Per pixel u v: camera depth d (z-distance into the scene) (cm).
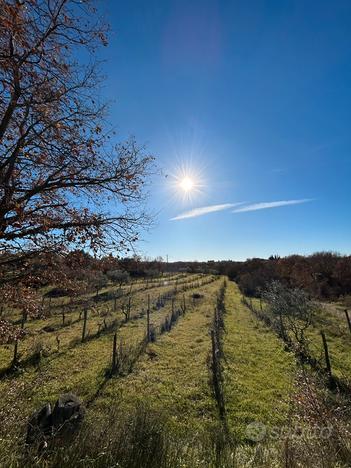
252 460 495
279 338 2169
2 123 674
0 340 977
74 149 783
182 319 2833
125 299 3750
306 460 439
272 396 1288
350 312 2962
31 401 1216
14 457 379
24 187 841
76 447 423
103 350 1964
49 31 666
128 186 901
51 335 2330
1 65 593
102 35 738
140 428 495
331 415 625
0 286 877
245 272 6334
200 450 517
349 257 4706
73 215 892
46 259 892
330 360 1695
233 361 1716
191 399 1270
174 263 10069
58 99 725
